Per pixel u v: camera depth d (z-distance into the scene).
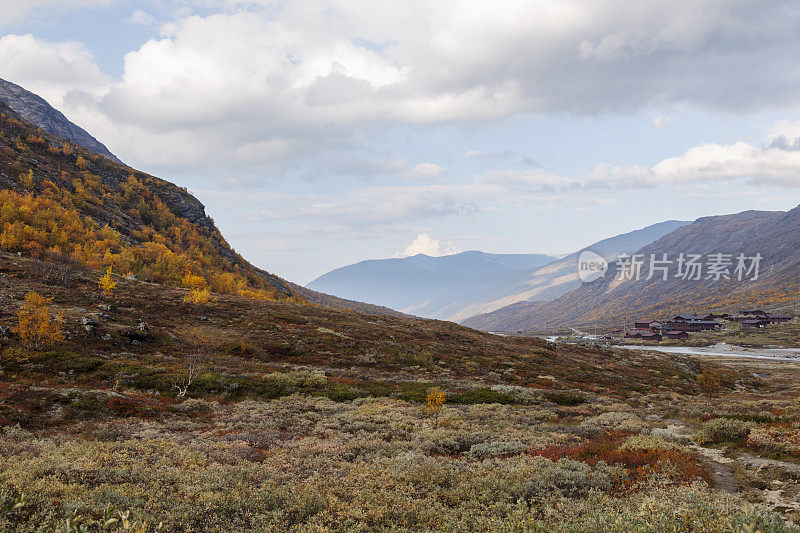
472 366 67.38
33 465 11.63
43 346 44.16
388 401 39.47
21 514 8.15
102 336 51.69
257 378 45.50
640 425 26.31
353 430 26.36
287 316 85.50
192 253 178.75
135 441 18.83
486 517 10.08
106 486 10.69
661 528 7.88
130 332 55.12
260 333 71.25
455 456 19.77
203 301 84.06
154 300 79.88
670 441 20.28
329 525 9.53
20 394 28.67
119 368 41.81
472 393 45.22
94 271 97.12
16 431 21.95
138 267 120.62
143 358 48.84
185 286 109.25
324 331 76.12
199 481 12.24
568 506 10.52
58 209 132.62
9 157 164.88
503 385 53.25
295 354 63.66
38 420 25.81
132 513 9.22
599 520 8.50
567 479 13.16
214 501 10.50
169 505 10.19
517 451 19.62
